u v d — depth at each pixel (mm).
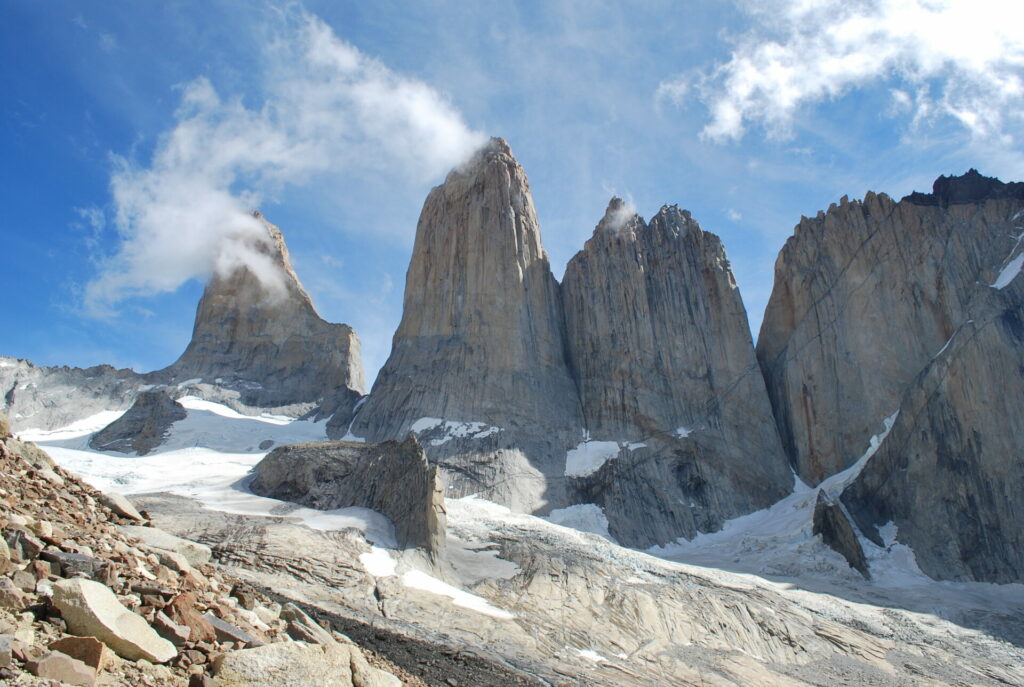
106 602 11141
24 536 12289
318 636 15734
